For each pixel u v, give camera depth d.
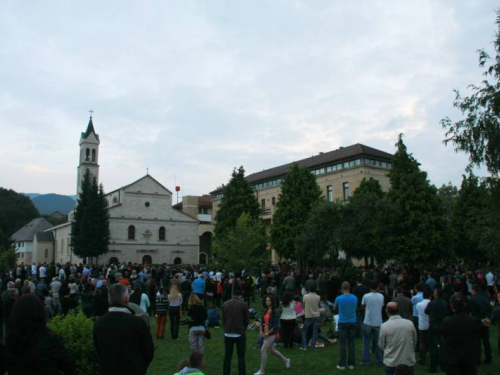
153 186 70.00
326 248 29.69
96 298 12.92
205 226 77.19
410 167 40.28
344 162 58.81
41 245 84.81
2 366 4.75
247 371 11.48
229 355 10.09
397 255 38.12
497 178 16.77
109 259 65.19
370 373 10.94
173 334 16.34
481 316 11.73
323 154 69.00
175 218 70.88
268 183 71.38
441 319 10.89
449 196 64.38
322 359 12.60
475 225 17.20
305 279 26.66
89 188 65.19
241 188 56.41
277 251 48.34
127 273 27.70
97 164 75.94
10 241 75.06
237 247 34.00
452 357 7.79
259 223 38.78
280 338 14.95
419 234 38.53
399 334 7.95
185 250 70.81
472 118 17.02
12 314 4.80
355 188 53.12
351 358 11.51
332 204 30.28
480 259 47.59
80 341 9.02
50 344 4.84
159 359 13.00
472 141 16.69
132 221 67.62
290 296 14.49
